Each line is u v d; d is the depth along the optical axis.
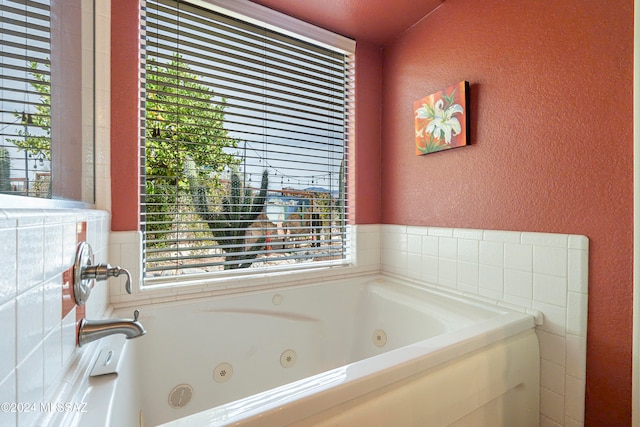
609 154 0.94
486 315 1.17
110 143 1.22
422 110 1.59
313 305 1.57
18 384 0.43
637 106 0.87
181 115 1.40
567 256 1.03
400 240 1.76
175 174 1.39
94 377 0.74
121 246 1.23
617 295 0.92
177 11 1.39
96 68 1.18
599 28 0.96
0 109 0.53
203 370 1.28
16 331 0.43
